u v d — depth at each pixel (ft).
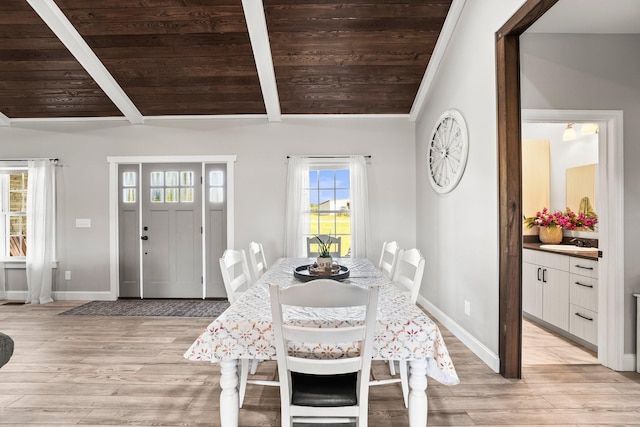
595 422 6.19
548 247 11.68
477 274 9.12
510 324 7.75
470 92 9.43
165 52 11.37
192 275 15.12
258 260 11.72
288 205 14.49
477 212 9.10
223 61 11.80
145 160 14.89
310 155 14.75
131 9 9.82
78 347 9.60
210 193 15.08
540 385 7.50
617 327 8.25
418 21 10.33
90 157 14.93
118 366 8.42
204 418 6.33
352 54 11.49
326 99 13.83
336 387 4.99
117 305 13.99
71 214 14.93
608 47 8.48
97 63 11.66
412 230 14.88
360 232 14.48
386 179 14.90
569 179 12.75
